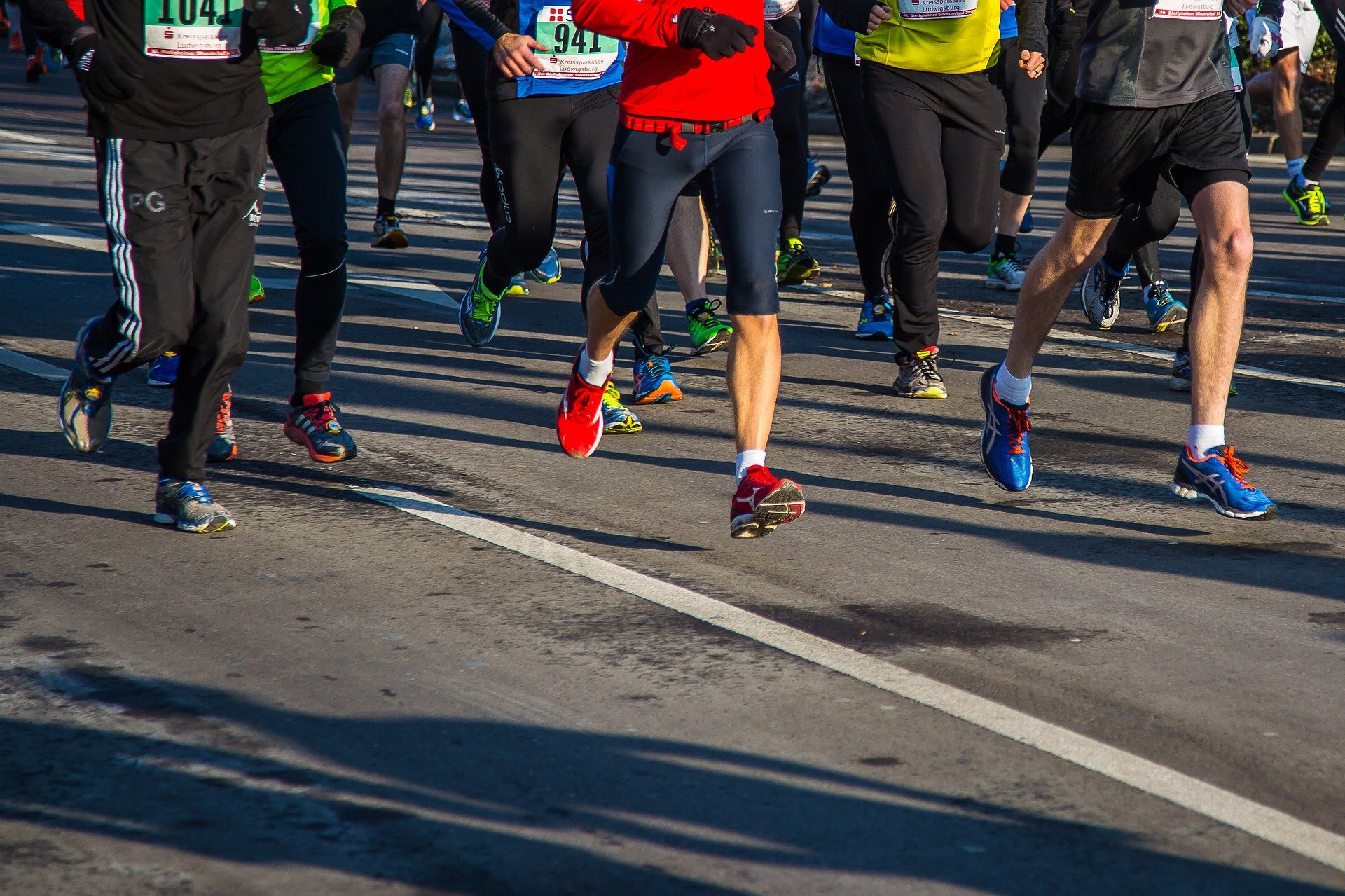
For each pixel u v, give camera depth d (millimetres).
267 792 10344
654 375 22422
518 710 11680
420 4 37156
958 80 21953
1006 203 33344
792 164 31859
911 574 15148
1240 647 13227
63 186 45844
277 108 18109
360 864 9422
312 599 14078
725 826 9930
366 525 16406
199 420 15945
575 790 10398
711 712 11672
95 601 13930
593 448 17953
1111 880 9297
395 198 37844
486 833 9812
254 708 11688
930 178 22141
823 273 35719
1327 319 30328
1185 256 38344
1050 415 22312
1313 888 9227
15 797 10227
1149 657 12938
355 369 24391
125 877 9250
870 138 25734
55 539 15719
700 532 16438
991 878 9305
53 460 18656
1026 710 11766
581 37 20000
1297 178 44531
